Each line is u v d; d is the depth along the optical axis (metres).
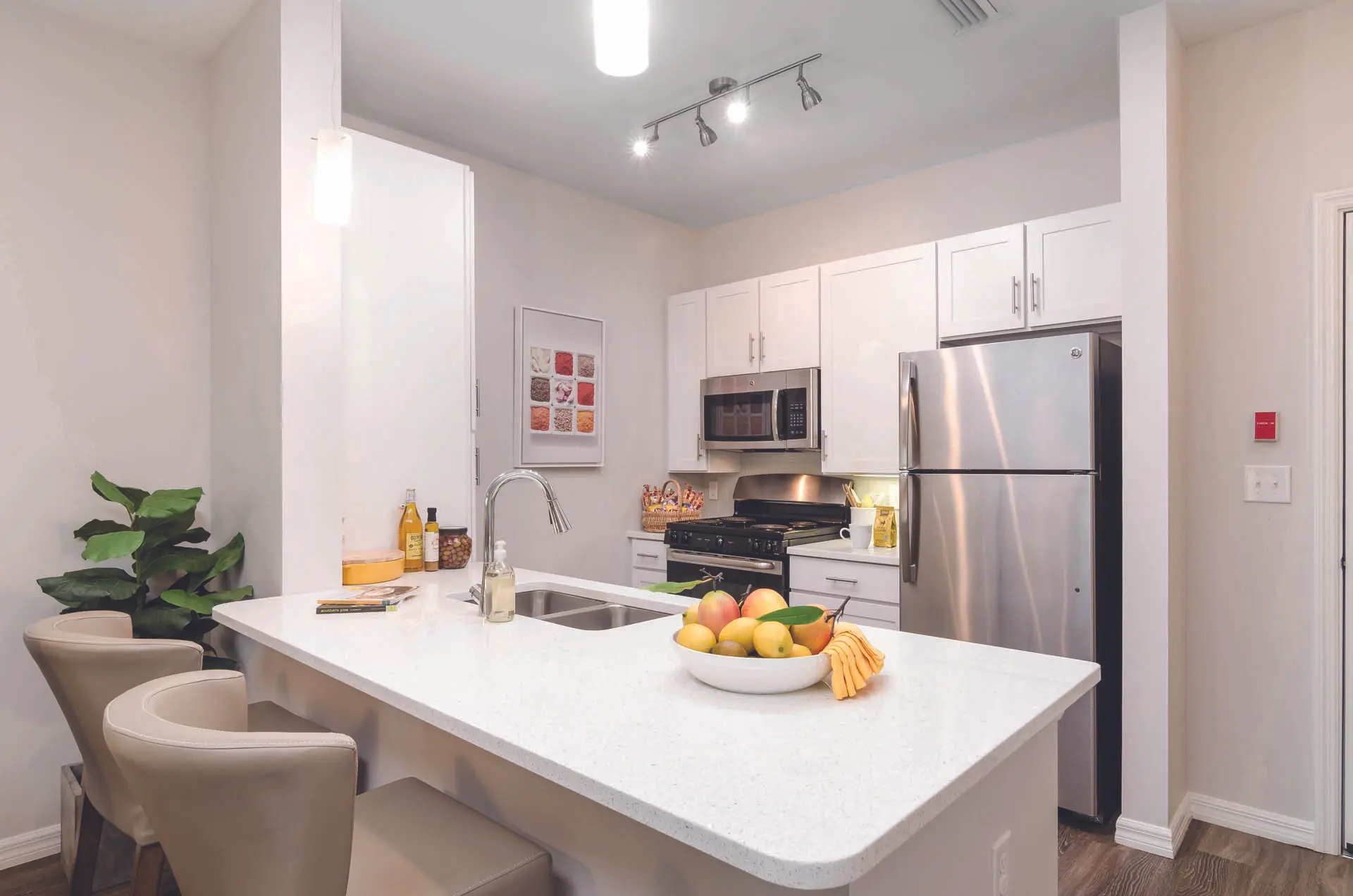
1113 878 2.15
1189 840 2.37
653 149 3.42
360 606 1.92
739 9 2.35
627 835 1.25
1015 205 3.37
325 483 2.21
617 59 1.21
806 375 3.65
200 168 2.56
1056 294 2.89
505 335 3.58
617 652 1.54
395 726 1.76
